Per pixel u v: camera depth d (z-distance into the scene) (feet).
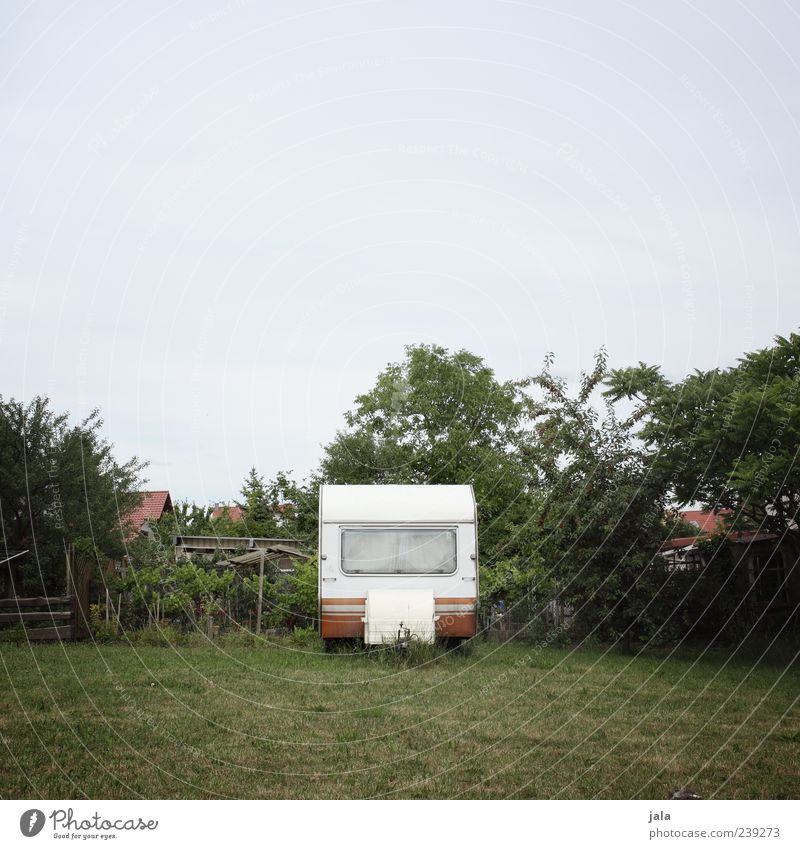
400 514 50.90
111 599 57.62
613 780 20.29
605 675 40.27
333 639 50.11
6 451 58.59
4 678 35.24
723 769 21.31
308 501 90.53
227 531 86.43
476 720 27.96
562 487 58.13
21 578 60.08
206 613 58.03
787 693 34.47
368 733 25.63
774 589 58.29
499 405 121.90
